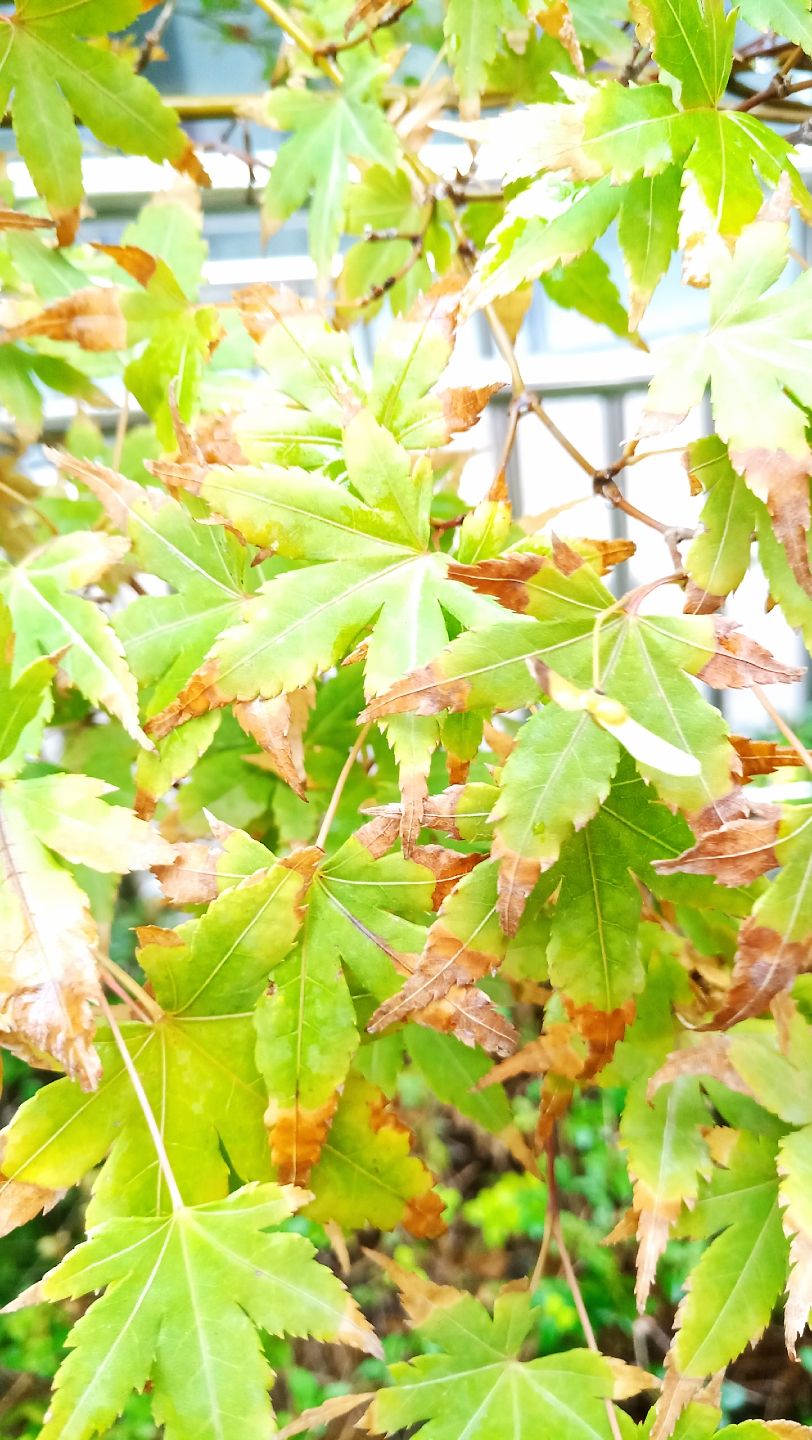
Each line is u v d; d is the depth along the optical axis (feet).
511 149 1.25
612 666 1.21
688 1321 1.28
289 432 1.30
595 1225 3.35
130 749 1.56
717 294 1.24
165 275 1.35
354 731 1.53
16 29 1.31
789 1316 1.23
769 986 1.21
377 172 1.63
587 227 1.27
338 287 1.70
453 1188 3.62
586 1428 1.30
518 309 1.48
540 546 1.27
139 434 1.63
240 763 1.52
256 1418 1.21
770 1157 1.31
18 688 1.27
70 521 1.61
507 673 1.21
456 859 1.24
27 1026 1.21
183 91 1.88
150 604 1.33
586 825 1.24
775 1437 1.28
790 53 1.48
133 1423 2.80
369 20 1.53
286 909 1.27
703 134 1.27
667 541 1.32
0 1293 3.14
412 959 1.27
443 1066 1.44
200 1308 1.22
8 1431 2.93
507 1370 1.33
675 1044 1.33
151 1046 1.28
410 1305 1.35
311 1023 1.27
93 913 1.52
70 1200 3.33
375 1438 2.77
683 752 1.18
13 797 1.26
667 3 1.25
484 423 3.71
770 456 1.20
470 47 1.40
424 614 1.25
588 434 3.86
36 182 1.35
